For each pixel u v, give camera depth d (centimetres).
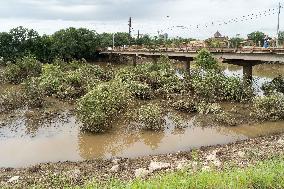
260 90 4516
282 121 3091
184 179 1233
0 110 3550
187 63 6688
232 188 1151
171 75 4800
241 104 3759
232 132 2844
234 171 1355
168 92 4178
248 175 1231
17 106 3697
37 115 3391
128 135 2803
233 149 2350
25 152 2427
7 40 9144
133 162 2162
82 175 1920
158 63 6141
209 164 1912
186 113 3428
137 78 4678
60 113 3478
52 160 2281
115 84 3722
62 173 1959
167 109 3575
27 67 5834
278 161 1602
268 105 3197
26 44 9381
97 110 2859
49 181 1839
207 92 3941
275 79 4397
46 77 4619
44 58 9575
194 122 3139
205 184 1184
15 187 1759
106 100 3017
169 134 2822
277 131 2822
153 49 7675
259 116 3172
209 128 2964
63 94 4112
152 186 1177
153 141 2666
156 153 2398
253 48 4547
